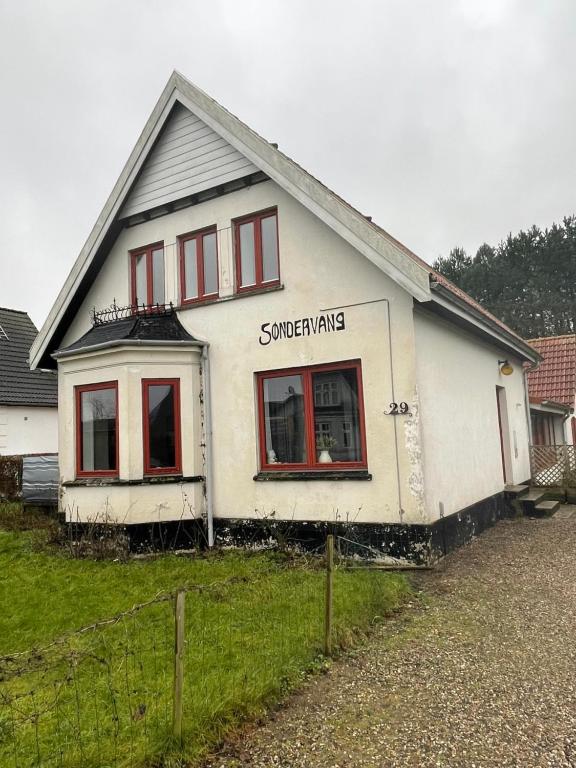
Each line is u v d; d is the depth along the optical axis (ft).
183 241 35.55
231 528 31.50
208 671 15.12
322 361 29.25
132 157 35.47
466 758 11.54
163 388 32.32
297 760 11.57
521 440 48.47
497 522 37.93
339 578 23.20
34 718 12.29
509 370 42.39
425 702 13.79
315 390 29.94
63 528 33.06
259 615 19.30
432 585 23.59
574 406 70.79
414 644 17.35
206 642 17.22
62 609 22.06
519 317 183.01
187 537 31.60
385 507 26.99
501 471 41.04
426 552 25.95
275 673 14.75
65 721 12.99
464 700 13.85
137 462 31.04
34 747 12.00
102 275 38.65
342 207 27.02
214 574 25.71
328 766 11.36
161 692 14.01
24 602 23.17
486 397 39.04
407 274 25.27
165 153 35.35
